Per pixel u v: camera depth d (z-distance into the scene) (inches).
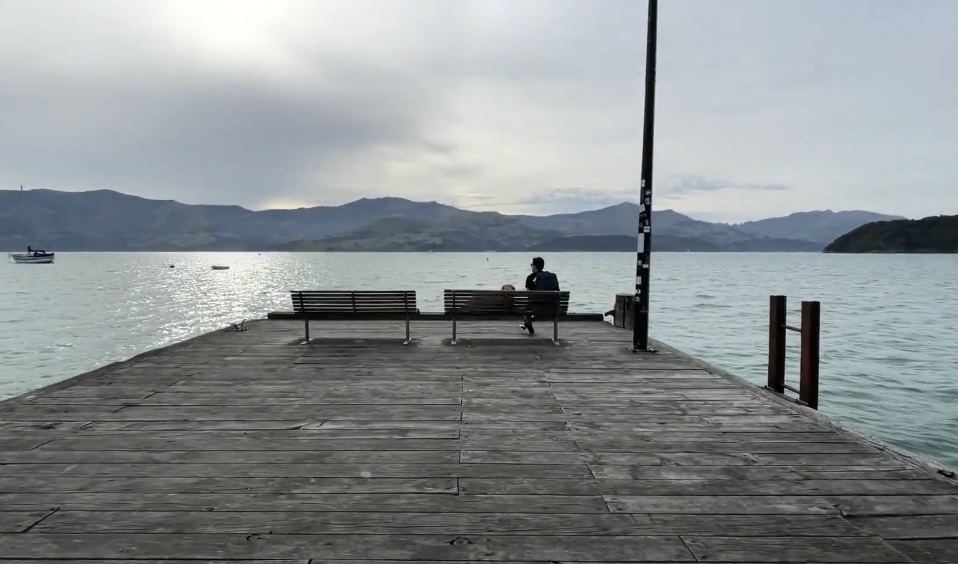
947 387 481.7
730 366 570.6
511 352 309.0
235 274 3348.9
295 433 174.2
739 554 105.7
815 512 122.3
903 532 113.8
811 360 210.8
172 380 244.2
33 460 150.8
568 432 176.6
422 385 236.5
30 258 5905.5
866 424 383.6
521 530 114.1
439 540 109.9
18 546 107.1
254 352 307.7
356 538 110.5
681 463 150.6
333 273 3501.5
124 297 1585.9
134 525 115.3
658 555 105.3
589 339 351.6
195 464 148.4
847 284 2183.8
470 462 150.9
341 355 299.9
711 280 2566.4
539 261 368.2
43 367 632.4
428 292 1740.9
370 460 151.9
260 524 115.9
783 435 173.6
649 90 292.4
